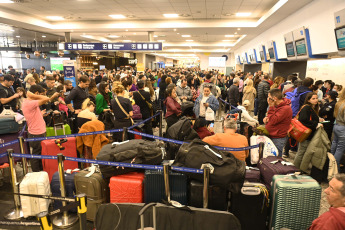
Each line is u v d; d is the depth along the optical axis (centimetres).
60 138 392
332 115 474
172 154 365
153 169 272
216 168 253
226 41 2331
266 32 1399
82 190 296
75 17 1270
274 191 250
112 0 935
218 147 304
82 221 237
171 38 2080
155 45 1166
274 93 368
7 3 986
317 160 396
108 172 285
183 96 709
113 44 1175
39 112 411
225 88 1239
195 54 3900
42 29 1389
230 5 999
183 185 263
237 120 452
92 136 399
